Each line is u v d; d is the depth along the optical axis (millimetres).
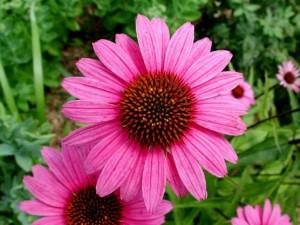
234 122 163
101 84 161
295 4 358
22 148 235
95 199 185
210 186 252
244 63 341
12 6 273
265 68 360
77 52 348
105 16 331
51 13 312
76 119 154
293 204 270
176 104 166
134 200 185
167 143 163
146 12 292
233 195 244
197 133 166
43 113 272
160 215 179
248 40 338
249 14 334
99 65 163
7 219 241
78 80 157
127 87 165
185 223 244
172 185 161
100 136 159
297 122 313
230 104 167
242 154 259
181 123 165
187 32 174
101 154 157
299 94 361
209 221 266
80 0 317
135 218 183
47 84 320
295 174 271
